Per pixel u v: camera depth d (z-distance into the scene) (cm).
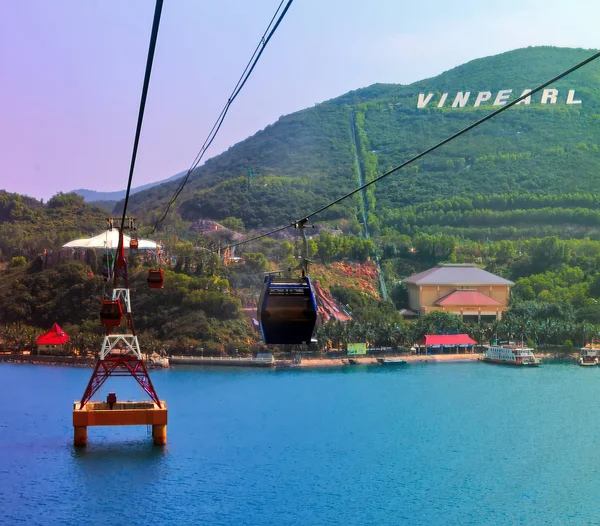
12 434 16725
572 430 17275
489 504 12425
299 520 11650
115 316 7844
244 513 11925
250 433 16812
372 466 14425
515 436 16738
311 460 14788
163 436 15688
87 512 11881
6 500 12344
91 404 15700
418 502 12481
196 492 12850
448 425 17762
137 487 13025
